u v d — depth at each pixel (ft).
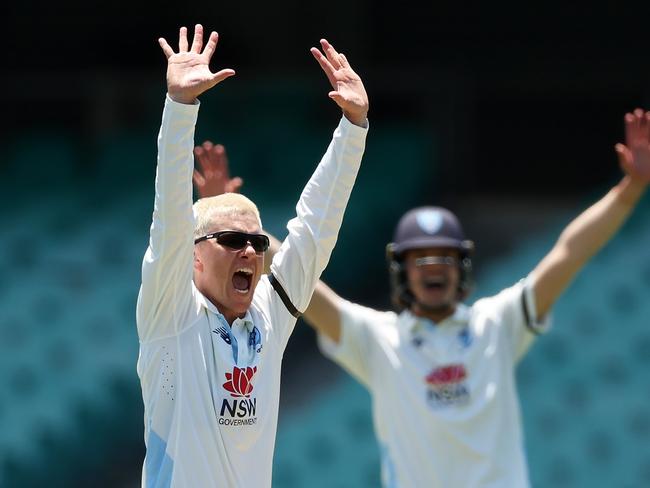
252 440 44.65
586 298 132.67
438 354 64.80
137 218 154.20
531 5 166.81
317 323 66.33
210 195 59.62
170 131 42.65
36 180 165.68
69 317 140.87
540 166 162.81
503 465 63.52
